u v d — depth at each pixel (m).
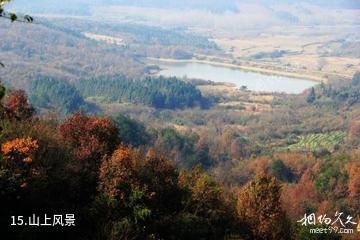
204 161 107.00
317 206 65.56
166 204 36.06
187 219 33.97
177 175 39.16
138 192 31.98
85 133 36.81
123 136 90.44
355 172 78.56
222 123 174.25
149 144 98.94
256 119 179.62
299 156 102.88
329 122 170.38
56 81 165.00
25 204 28.58
